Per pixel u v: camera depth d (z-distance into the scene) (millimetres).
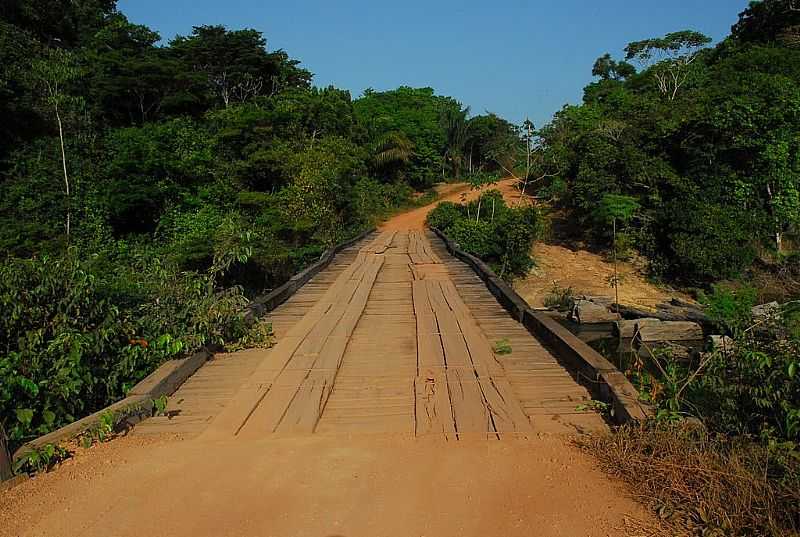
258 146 23094
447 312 8844
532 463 3801
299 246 20188
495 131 45812
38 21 28703
